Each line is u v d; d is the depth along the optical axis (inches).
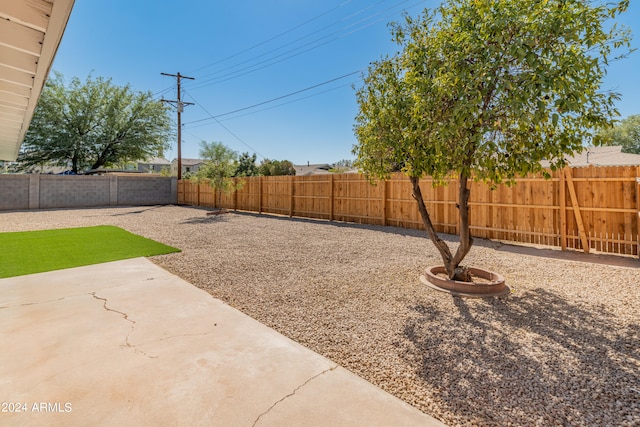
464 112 115.8
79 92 826.8
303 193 513.0
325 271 200.1
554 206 267.7
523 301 147.9
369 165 182.7
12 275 184.2
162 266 209.6
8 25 94.6
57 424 68.1
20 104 184.1
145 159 958.4
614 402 77.2
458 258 171.3
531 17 115.1
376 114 170.2
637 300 145.9
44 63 119.3
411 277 187.3
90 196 738.8
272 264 216.8
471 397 80.0
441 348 105.6
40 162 840.3
